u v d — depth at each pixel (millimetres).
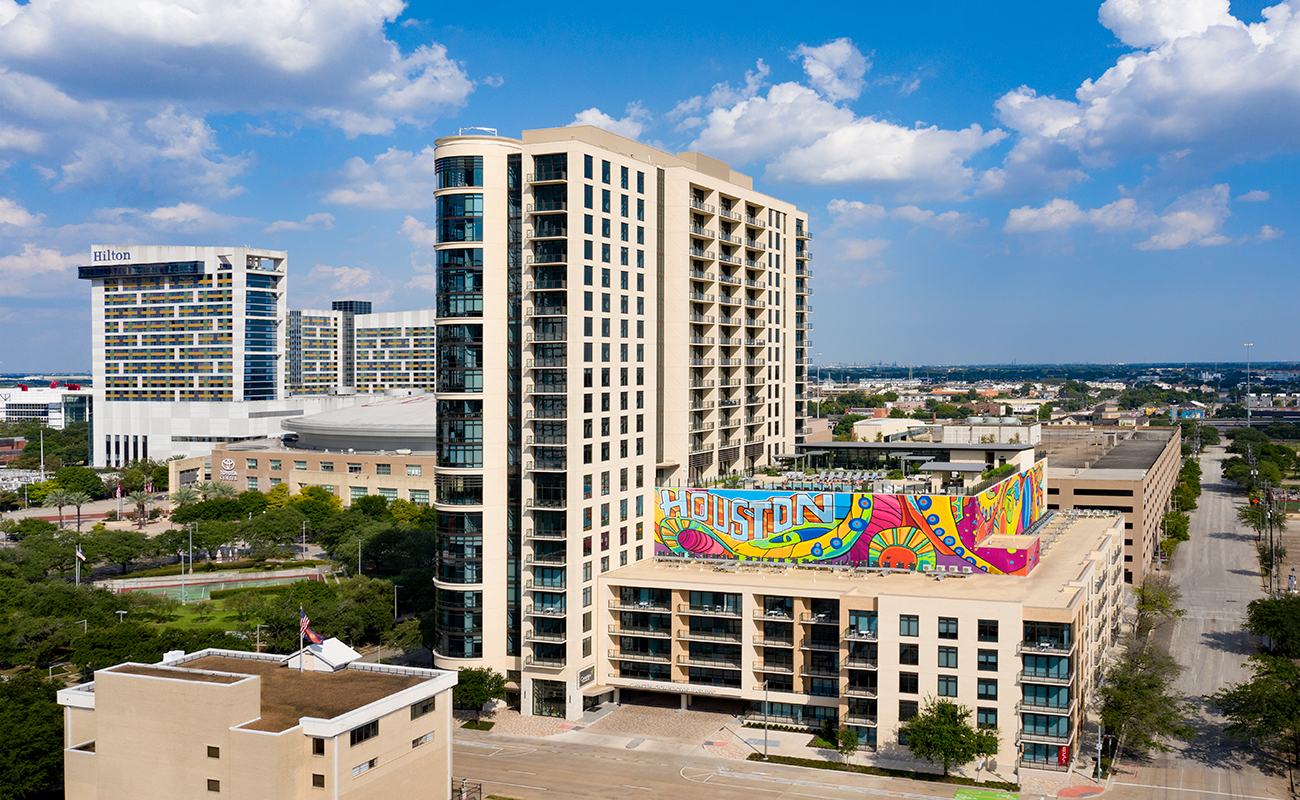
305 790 89438
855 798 116875
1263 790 120500
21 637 165500
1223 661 174500
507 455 146750
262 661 112750
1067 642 122625
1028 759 125250
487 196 144750
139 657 150750
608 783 121188
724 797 117188
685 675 147250
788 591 140500
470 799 115250
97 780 93562
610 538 151750
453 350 146125
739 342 191125
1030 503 189625
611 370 151000
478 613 147875
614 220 151000
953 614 126750
